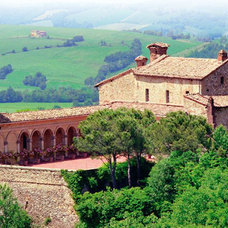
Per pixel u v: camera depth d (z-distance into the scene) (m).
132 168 104.69
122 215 95.94
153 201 97.06
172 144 101.62
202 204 87.56
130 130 100.12
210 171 94.12
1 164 106.94
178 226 85.38
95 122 101.38
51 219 100.50
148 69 127.50
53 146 113.94
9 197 98.75
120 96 131.38
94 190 100.88
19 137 111.38
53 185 100.25
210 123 110.75
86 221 97.44
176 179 97.31
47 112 115.94
